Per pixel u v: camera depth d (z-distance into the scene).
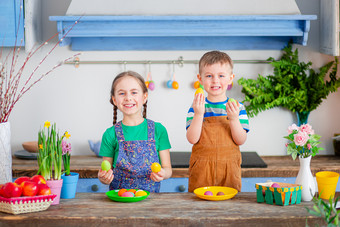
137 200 1.61
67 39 2.91
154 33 2.71
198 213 1.45
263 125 3.11
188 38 3.06
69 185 1.68
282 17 2.70
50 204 1.54
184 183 2.63
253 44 3.05
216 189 1.76
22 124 3.10
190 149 3.11
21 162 2.79
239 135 1.89
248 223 1.40
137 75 1.96
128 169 1.93
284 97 2.94
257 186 1.59
